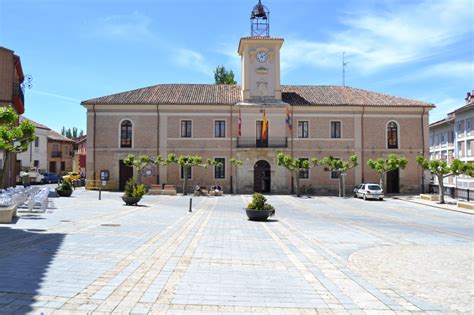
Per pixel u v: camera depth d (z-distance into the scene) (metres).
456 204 30.31
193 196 35.97
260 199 18.55
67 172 62.97
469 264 9.55
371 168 41.22
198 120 40.84
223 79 57.16
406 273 8.61
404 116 42.09
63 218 16.19
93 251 9.79
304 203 31.03
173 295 6.62
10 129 17.98
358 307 6.31
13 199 16.41
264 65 41.91
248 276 8.02
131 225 14.98
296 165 37.38
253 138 40.81
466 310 6.27
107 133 40.56
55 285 6.89
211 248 10.90
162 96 41.84
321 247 11.62
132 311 5.82
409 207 28.95
